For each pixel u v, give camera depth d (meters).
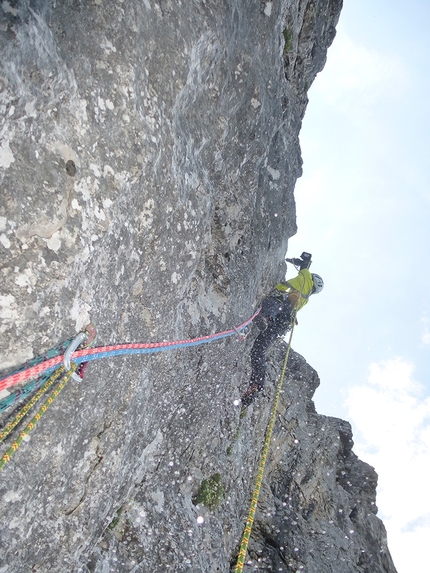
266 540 6.37
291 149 6.21
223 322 4.96
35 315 2.20
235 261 5.16
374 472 8.88
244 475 6.49
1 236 2.02
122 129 2.61
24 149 2.06
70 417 2.64
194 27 3.27
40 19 2.07
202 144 3.91
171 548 4.15
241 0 3.98
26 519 2.50
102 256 2.64
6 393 2.14
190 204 3.61
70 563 2.95
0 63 1.87
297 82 6.37
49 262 2.23
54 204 2.20
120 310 3.01
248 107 4.56
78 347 2.49
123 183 2.67
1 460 1.75
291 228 6.62
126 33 2.59
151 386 3.69
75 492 2.93
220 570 4.80
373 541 7.69
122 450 3.33
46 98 2.12
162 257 3.35
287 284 6.32
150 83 2.92
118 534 3.90
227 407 6.18
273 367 8.81
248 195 5.15
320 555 6.49
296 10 5.54
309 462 7.86
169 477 4.71
